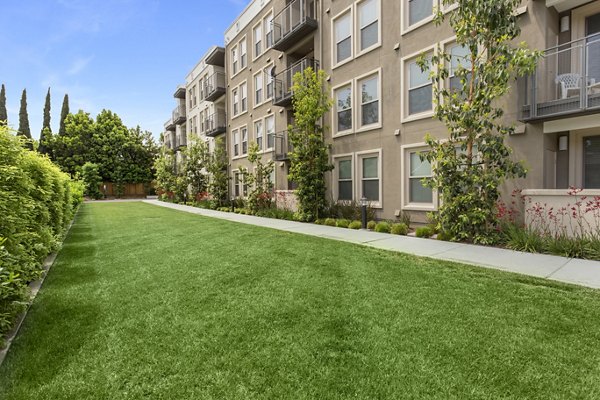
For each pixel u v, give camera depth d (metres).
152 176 39.94
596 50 6.32
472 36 6.49
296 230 8.91
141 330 2.90
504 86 6.08
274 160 14.93
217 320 3.08
